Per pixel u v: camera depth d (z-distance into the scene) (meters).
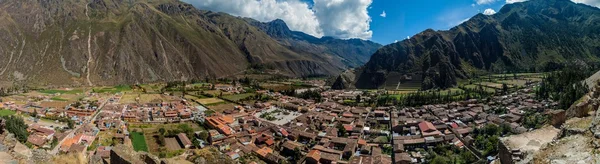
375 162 90.56
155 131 131.25
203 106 199.88
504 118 123.00
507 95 176.75
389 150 105.50
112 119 147.50
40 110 156.88
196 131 133.12
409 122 129.38
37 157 33.28
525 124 108.44
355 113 166.00
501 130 104.88
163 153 94.31
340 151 102.75
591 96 44.34
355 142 109.00
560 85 149.50
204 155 63.97
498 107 145.38
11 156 28.69
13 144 33.78
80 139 106.38
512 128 103.88
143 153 34.88
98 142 109.38
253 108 187.25
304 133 124.62
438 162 87.75
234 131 129.62
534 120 107.19
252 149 106.69
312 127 137.88
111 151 33.06
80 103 188.12
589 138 25.59
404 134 122.25
